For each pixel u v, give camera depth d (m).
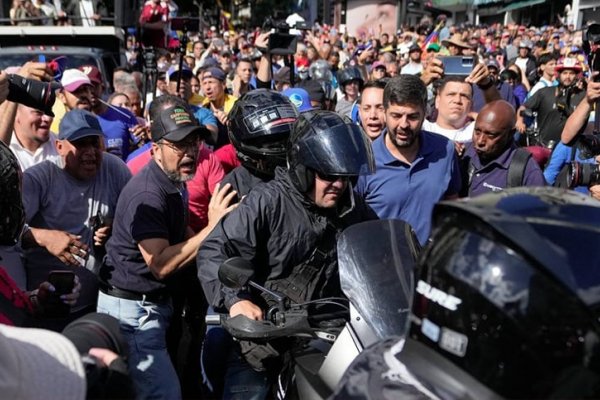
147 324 3.06
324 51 12.40
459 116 4.42
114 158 3.73
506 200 1.29
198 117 5.34
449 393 1.20
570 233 1.18
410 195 3.44
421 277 1.29
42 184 3.41
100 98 5.32
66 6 9.48
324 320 2.32
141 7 7.98
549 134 6.71
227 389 2.58
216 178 3.79
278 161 3.17
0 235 2.18
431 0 30.03
